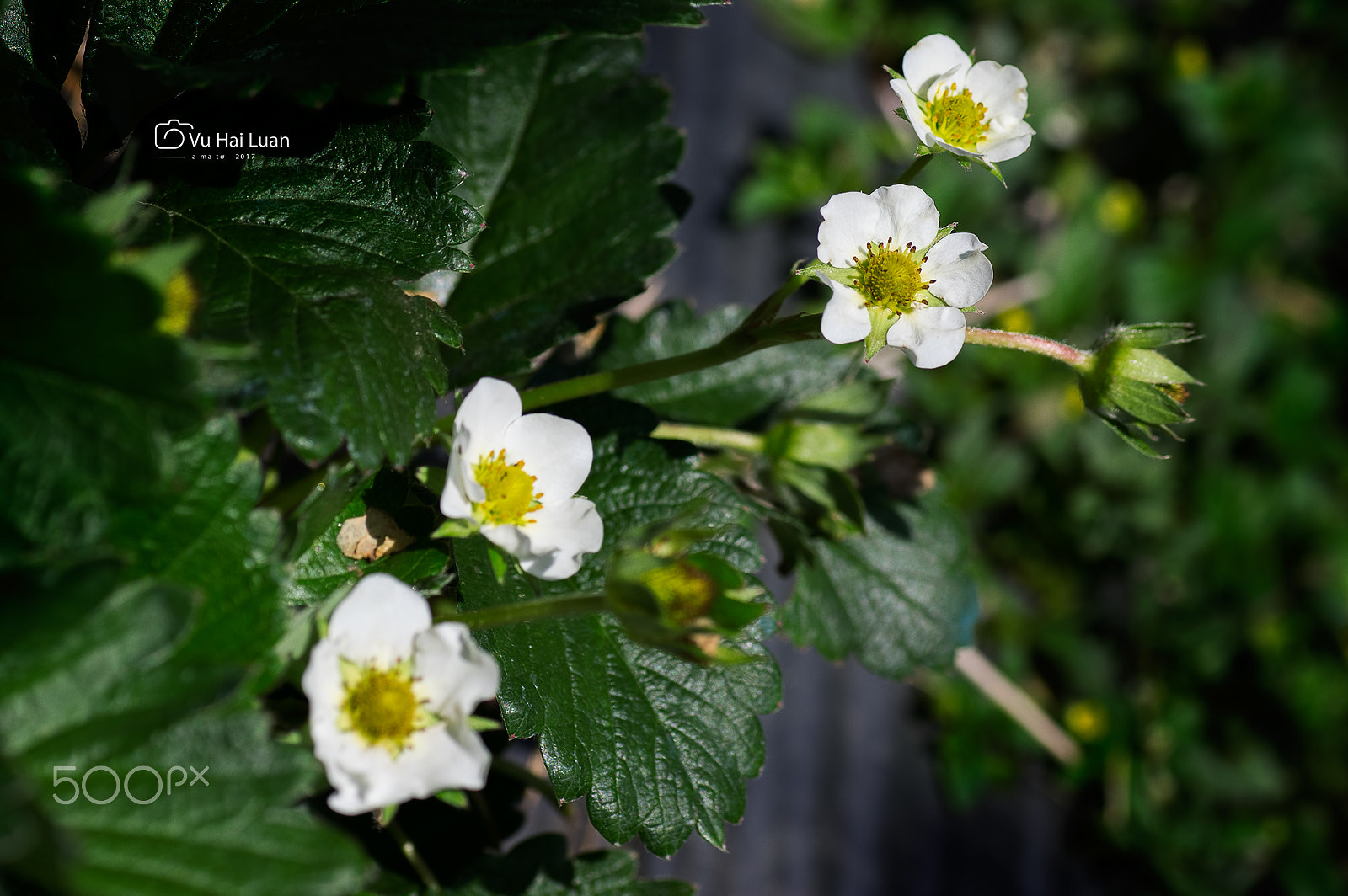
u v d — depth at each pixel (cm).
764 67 93
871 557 49
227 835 36
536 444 40
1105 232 101
